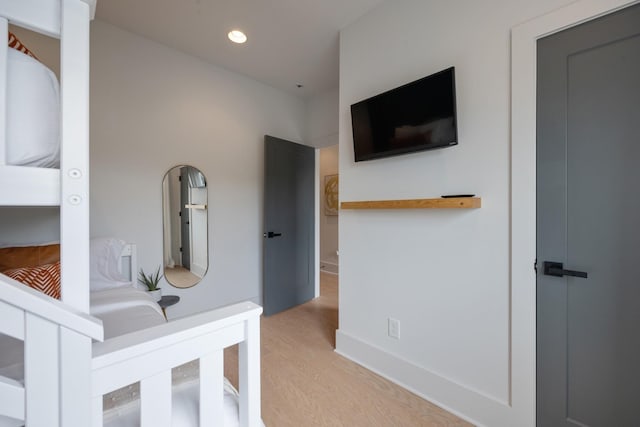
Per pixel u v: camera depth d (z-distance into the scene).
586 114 1.14
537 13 1.23
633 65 1.04
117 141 2.18
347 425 1.42
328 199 5.09
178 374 0.84
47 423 0.50
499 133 1.35
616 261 1.09
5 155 0.51
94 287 1.80
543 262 1.24
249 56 2.56
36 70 0.56
